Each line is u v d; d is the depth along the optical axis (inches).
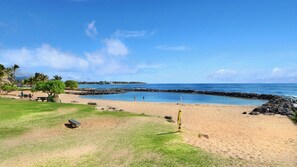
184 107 1861.5
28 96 2672.2
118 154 542.6
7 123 886.4
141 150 566.6
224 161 510.9
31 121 924.0
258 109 1536.7
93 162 496.7
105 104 2092.8
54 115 1058.1
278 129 957.8
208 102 2723.9
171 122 973.2
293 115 1350.9
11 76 4980.3
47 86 2021.4
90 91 4643.2
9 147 600.1
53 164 486.6
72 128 819.4
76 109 1253.7
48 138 689.6
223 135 806.5
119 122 908.0
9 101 1592.0
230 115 1374.3
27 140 668.1
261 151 618.2
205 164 486.3
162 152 552.1
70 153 553.6
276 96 3029.0
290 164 521.3
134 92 5206.7
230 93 3937.0
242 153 586.2
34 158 520.7
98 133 740.7
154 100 2982.3
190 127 917.2
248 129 940.0
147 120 951.0
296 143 728.3
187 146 607.5
